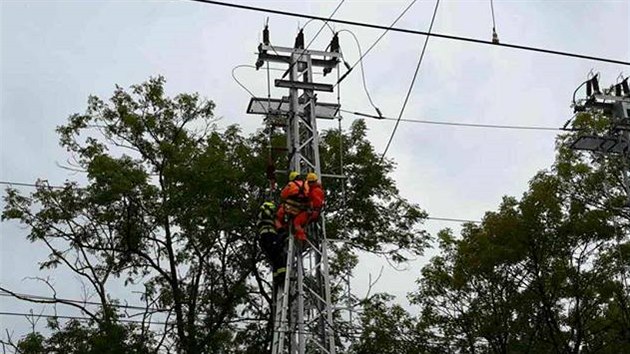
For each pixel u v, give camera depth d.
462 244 29.91
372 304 26.12
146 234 26.80
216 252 27.27
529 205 28.05
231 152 27.78
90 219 26.69
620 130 22.16
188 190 25.80
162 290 26.67
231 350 26.59
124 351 24.20
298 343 17.17
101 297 26.09
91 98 27.42
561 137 29.05
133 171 26.09
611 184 27.95
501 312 29.73
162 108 27.78
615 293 27.64
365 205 27.94
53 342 24.77
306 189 17.77
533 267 28.38
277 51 19.25
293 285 17.81
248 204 26.55
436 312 30.78
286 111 19.47
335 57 19.34
